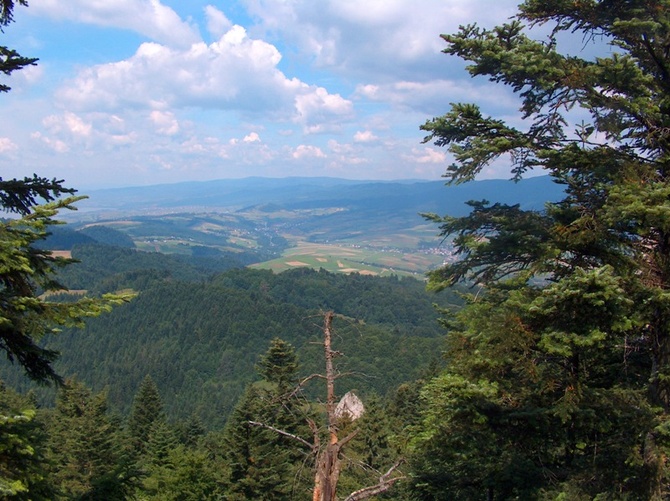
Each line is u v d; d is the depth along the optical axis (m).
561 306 6.97
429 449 8.77
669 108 7.79
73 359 108.31
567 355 6.74
